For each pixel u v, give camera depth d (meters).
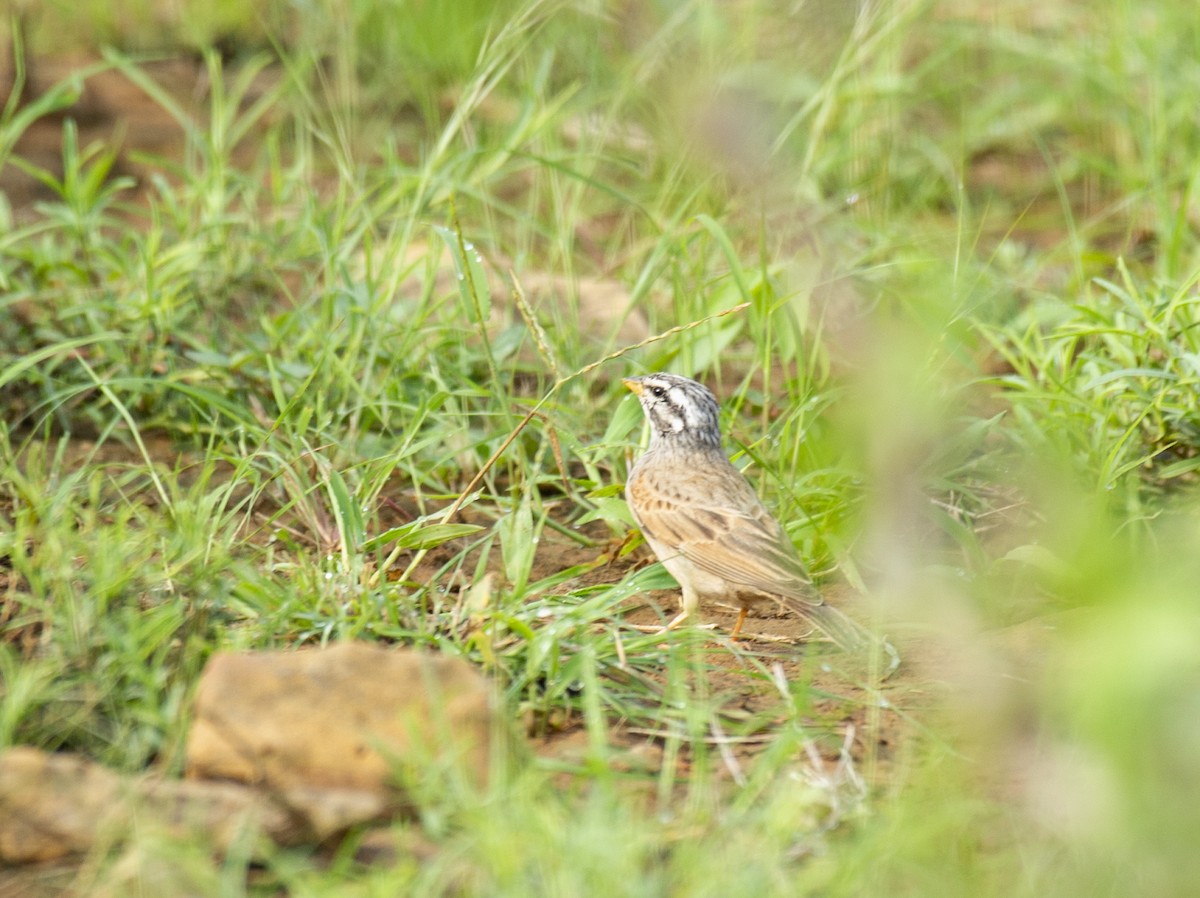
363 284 13.84
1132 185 17.62
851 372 12.17
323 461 10.59
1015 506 11.41
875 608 10.14
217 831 7.04
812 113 16.95
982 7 21.62
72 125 15.38
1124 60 19.38
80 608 8.36
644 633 10.34
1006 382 11.85
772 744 8.15
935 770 7.52
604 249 17.20
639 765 8.10
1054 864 6.82
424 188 14.41
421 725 7.50
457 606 9.34
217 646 8.64
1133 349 12.98
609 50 19.17
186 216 15.45
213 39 22.12
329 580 9.51
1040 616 10.25
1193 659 4.71
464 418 12.56
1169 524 10.80
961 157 17.77
